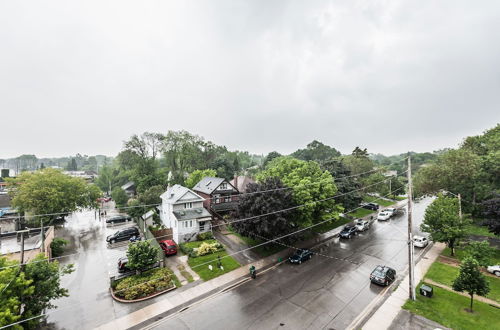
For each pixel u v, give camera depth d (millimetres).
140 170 56062
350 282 20484
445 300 17672
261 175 35312
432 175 38219
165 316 16328
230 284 20328
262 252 26953
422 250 27703
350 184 38750
